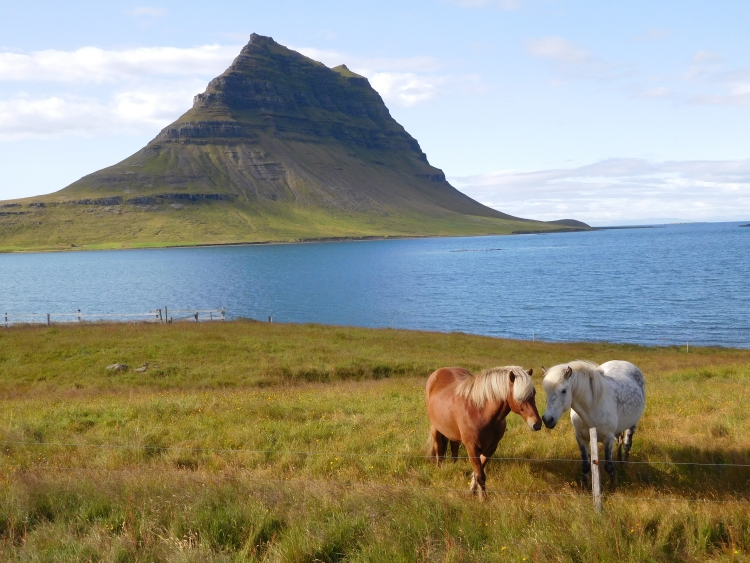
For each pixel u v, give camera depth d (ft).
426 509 23.62
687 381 68.13
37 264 613.11
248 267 518.37
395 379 81.66
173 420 45.85
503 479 29.99
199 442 37.86
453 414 29.68
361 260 599.57
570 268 437.99
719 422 39.88
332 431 40.57
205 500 24.85
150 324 130.41
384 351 109.60
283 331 126.82
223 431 41.04
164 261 623.36
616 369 36.19
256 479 28.53
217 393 66.95
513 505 24.16
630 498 26.11
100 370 87.25
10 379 81.56
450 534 21.63
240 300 284.20
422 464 32.55
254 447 36.91
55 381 81.41
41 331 114.21
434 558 19.90
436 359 102.06
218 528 22.62
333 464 32.45
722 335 172.04
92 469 31.60
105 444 37.50
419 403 52.85
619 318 208.13
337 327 142.00
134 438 38.75
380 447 36.19
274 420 45.42
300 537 21.29
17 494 25.38
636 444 36.17
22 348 98.27
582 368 30.25
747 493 27.32
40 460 34.58
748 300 238.07
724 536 21.75
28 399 66.13
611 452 30.96
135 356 95.61
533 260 541.75
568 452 34.27
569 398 29.17
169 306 258.78
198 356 96.68
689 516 22.81
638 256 536.83
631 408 33.12
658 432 38.78
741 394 52.01
